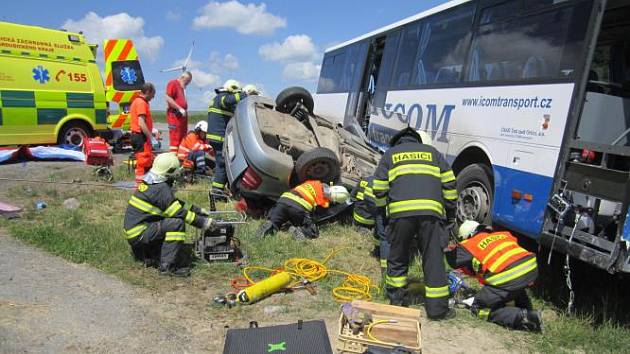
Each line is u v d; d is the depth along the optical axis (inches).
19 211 272.5
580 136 210.4
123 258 212.1
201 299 182.2
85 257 209.6
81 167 420.8
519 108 227.3
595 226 180.7
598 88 236.5
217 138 336.2
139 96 352.8
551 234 197.2
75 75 468.1
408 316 158.1
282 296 190.1
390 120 375.2
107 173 380.2
